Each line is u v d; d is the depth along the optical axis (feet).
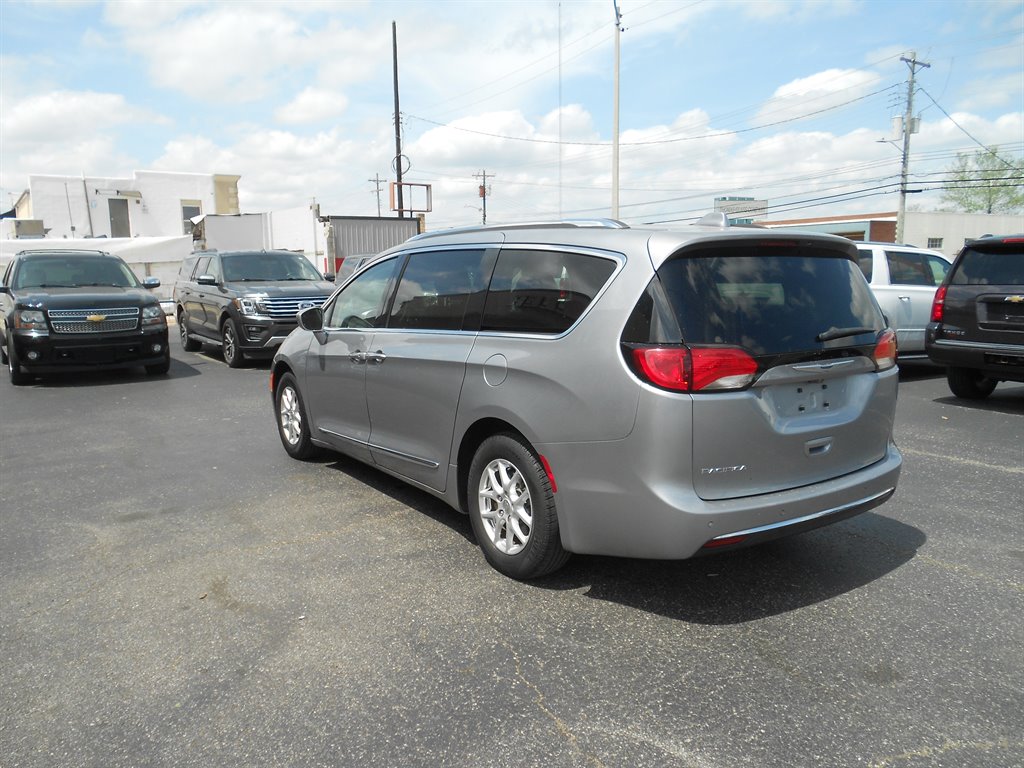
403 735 8.75
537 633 11.02
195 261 48.98
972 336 27.17
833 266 12.32
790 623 11.25
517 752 8.42
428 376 14.17
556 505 11.76
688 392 10.39
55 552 14.35
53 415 28.12
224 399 30.91
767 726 8.81
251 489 18.16
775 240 11.50
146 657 10.53
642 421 10.50
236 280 42.86
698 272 10.90
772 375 10.86
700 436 10.41
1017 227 191.42
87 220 146.00
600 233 11.97
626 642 10.74
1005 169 163.32
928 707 9.14
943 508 16.24
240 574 13.23
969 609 11.64
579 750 8.44
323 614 11.69
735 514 10.53
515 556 12.59
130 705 9.42
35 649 10.79
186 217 155.74
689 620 11.35
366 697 9.50
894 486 12.74
